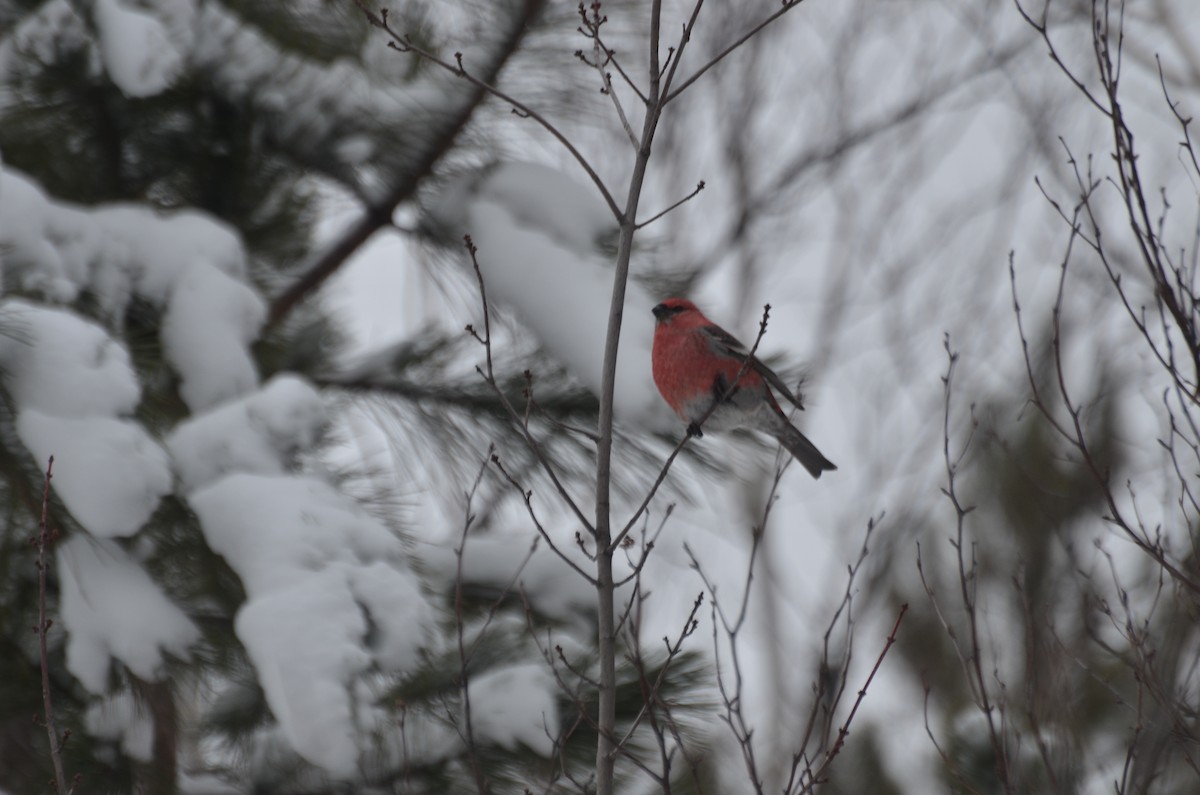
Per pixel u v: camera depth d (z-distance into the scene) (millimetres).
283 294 9461
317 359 9062
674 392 8414
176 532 6473
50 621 5395
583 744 6758
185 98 8602
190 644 6176
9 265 6938
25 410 6156
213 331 7441
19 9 8289
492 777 6695
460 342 8906
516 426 8508
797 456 8992
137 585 6152
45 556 5602
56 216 7316
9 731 6586
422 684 6691
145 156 8883
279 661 5727
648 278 9086
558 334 8328
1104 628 8625
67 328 6395
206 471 6613
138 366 7277
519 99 9148
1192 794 6945
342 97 8867
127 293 7469
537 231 8727
